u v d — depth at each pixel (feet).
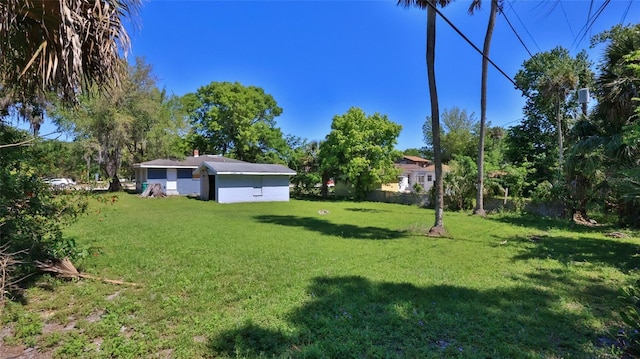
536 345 9.81
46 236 17.79
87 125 65.82
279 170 70.69
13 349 9.51
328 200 76.64
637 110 15.34
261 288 14.66
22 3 9.37
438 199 30.27
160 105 79.00
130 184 114.42
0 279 12.53
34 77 11.95
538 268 18.63
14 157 15.44
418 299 13.47
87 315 11.82
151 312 11.98
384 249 23.41
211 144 110.01
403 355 9.17
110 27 10.93
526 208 47.44
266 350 9.39
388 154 75.25
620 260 20.62
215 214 43.83
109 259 19.22
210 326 10.81
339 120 74.84
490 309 12.55
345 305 12.71
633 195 18.85
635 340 9.04
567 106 63.36
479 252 22.70
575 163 32.60
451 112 143.64
